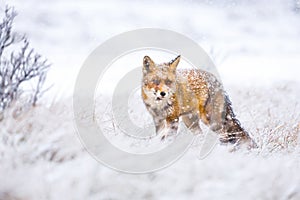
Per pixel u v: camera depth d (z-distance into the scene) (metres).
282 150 20.33
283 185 15.34
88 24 84.00
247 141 20.94
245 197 14.57
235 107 28.14
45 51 62.22
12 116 18.11
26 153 15.53
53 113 19.50
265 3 96.31
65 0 95.56
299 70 55.66
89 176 14.42
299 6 64.56
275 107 31.19
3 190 13.61
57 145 16.42
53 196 13.53
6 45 21.28
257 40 81.31
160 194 14.44
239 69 54.06
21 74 20.62
